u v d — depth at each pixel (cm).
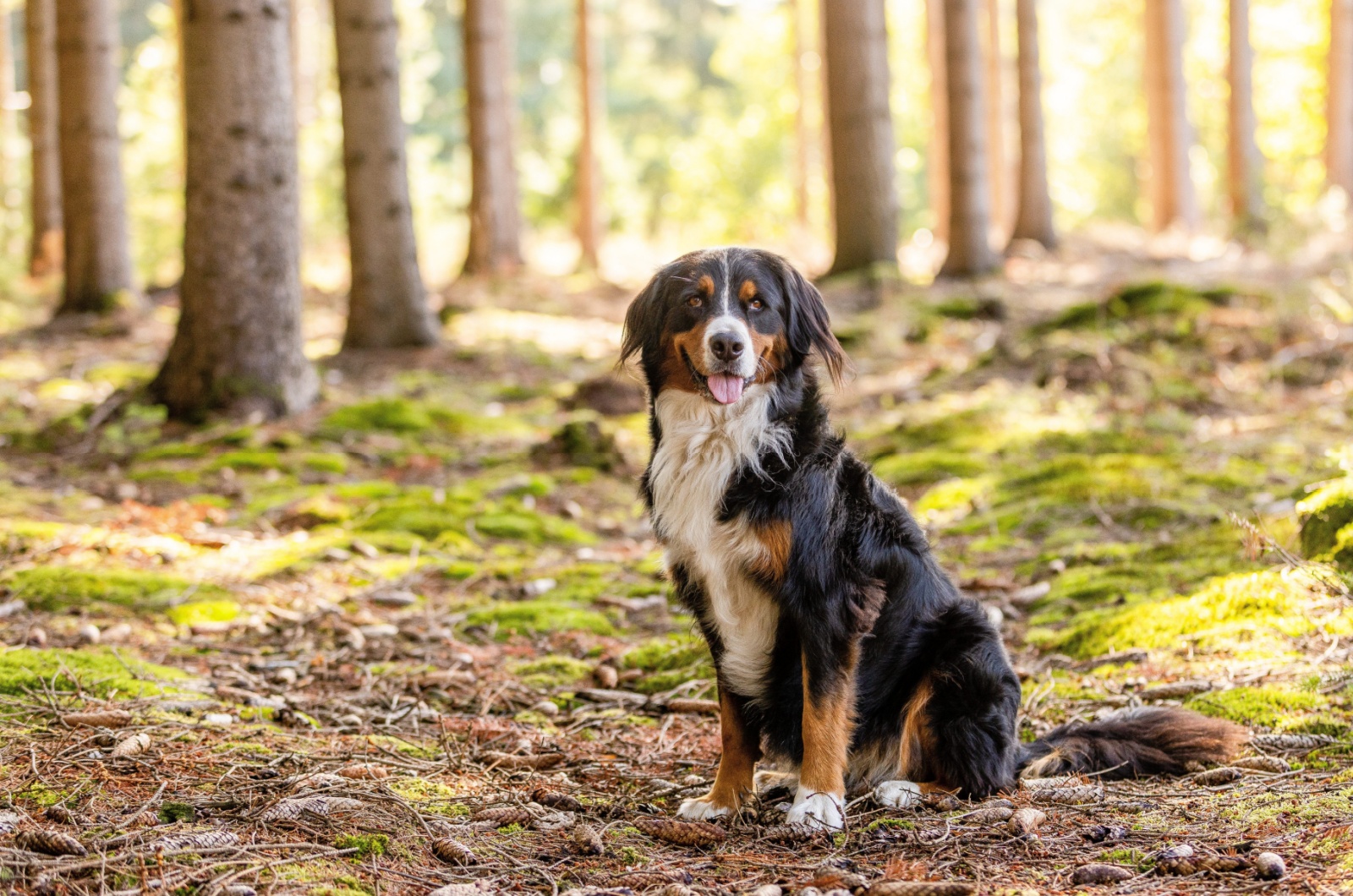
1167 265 1783
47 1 1811
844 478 387
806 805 357
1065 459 765
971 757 376
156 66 2397
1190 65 3503
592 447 888
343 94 1265
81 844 302
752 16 3759
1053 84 3922
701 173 3372
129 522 700
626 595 622
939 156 2603
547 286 1839
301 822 331
